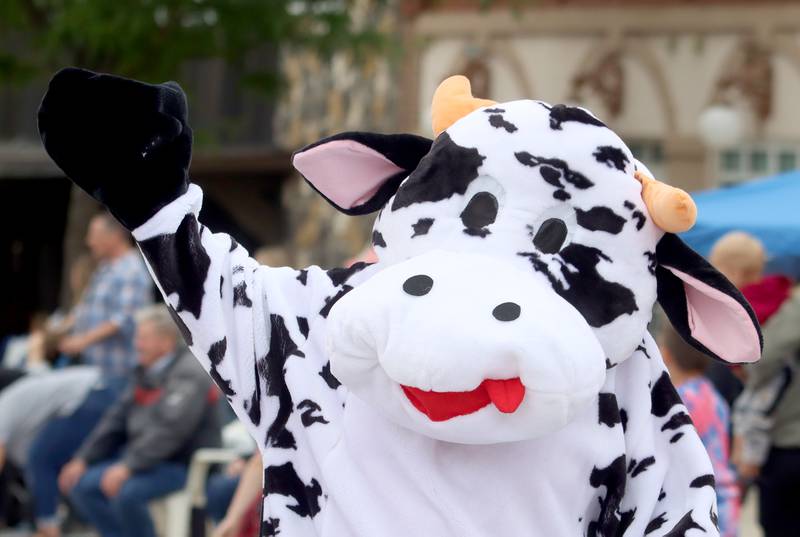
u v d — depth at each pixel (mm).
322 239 29891
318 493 5012
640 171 4891
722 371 12211
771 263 15195
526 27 28672
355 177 5285
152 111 4793
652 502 4953
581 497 4898
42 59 22266
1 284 31688
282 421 5094
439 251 4672
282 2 20672
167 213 4832
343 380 4625
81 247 21562
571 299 4660
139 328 13562
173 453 13297
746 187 16781
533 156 4711
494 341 4281
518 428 4465
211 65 30141
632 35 28297
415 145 5148
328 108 29781
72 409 15109
